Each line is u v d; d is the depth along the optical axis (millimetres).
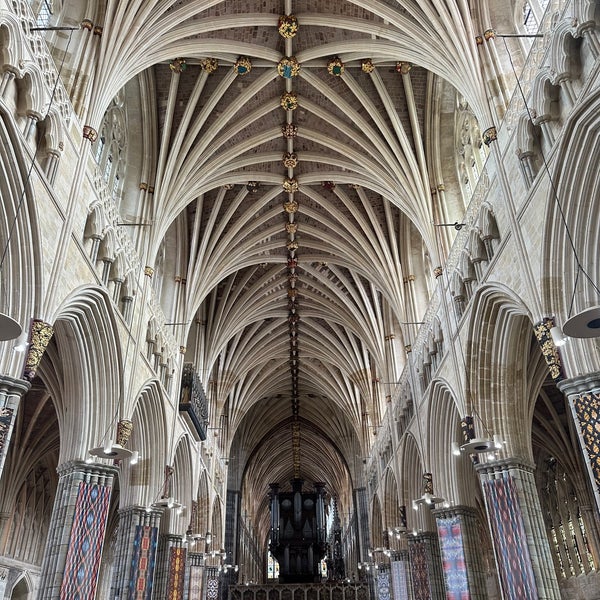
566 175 11781
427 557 25453
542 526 15047
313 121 24266
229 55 20766
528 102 13602
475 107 16328
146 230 20891
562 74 11922
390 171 23250
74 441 15398
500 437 16297
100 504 15055
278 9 19625
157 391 21750
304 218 30016
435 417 22453
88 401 15852
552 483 29594
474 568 19703
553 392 24812
